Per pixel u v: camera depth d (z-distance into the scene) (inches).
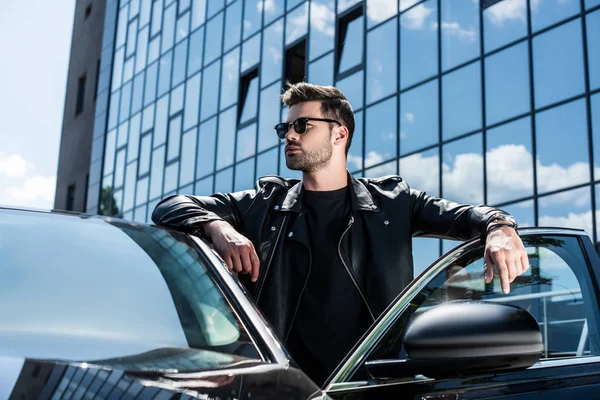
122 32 1147.3
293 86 101.2
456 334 59.4
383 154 599.5
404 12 601.3
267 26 770.8
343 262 92.4
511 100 508.4
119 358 51.5
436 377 64.7
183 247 73.4
